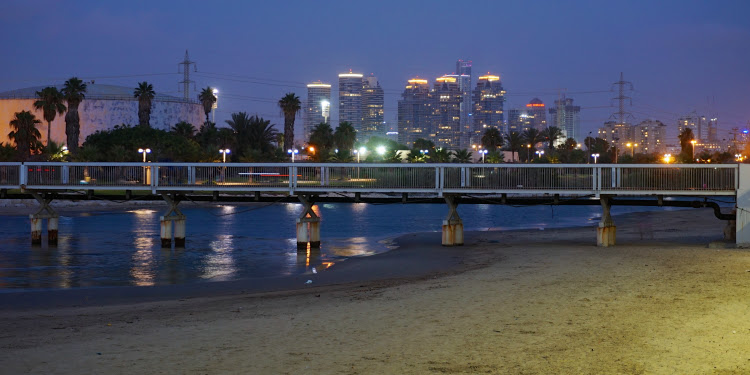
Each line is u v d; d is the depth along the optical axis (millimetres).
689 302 15289
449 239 33438
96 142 102438
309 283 22469
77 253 33719
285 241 40031
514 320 13672
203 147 109812
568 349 11227
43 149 96250
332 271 25656
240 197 35750
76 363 10711
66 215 63562
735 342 11523
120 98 148625
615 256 25656
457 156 135125
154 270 27484
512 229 46438
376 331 12906
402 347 11570
